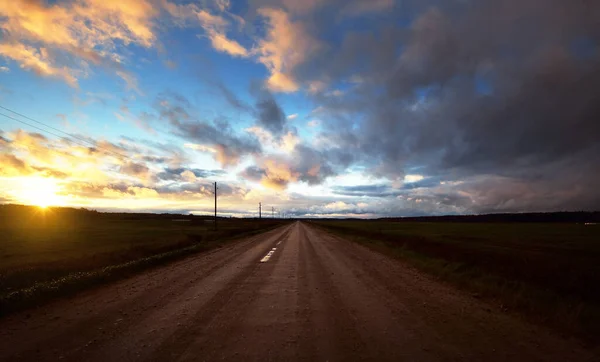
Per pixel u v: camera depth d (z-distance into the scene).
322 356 3.99
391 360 3.88
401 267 12.33
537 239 33.75
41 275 10.19
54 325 5.27
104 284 8.98
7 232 43.78
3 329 5.08
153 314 5.90
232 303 6.72
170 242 23.28
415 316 5.80
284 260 14.48
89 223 80.12
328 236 36.44
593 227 70.75
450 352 4.13
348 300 7.02
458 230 55.94
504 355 4.04
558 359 3.93
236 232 42.25
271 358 3.92
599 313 5.78
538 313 5.93
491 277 9.24
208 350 4.17
